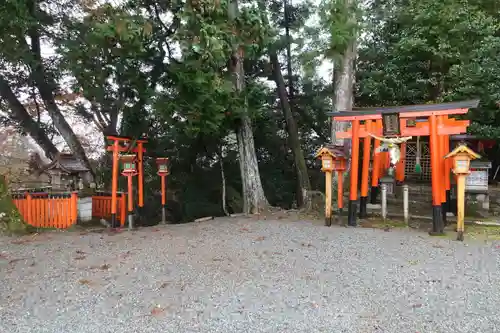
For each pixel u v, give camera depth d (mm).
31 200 8398
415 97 10922
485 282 4336
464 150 6172
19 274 4781
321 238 6707
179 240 6773
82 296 4031
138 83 9164
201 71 7707
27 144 16297
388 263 5121
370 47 12156
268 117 12898
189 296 3998
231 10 8484
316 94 14023
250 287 4242
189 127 8445
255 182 10398
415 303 3762
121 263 5254
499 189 11492
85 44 8375
